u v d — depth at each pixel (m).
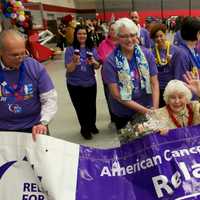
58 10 21.48
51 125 5.41
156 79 2.92
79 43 4.52
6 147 1.95
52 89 2.40
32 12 13.69
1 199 1.93
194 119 2.48
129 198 1.85
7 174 1.93
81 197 1.85
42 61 13.83
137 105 2.78
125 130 2.46
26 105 2.36
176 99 2.43
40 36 13.33
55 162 1.90
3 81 2.29
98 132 4.88
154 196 1.84
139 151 1.94
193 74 2.95
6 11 7.56
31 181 1.92
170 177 1.85
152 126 2.34
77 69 4.56
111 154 1.96
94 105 4.75
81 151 1.94
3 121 2.39
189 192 1.81
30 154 1.93
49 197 1.87
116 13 26.06
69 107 6.40
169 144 1.92
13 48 2.13
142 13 24.95
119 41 2.74
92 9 27.02
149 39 4.49
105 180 1.90
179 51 3.30
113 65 2.81
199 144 1.93
